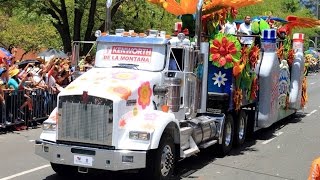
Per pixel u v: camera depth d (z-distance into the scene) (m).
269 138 13.64
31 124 13.85
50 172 8.82
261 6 36.66
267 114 13.23
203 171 9.31
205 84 10.14
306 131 15.09
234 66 10.71
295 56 17.06
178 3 10.70
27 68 14.21
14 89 13.01
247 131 13.18
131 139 7.43
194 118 9.73
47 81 14.47
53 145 7.59
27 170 8.89
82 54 22.81
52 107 14.65
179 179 8.58
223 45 10.64
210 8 10.57
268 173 9.34
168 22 27.41
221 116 10.58
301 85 17.28
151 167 7.59
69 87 7.77
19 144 11.30
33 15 23.97
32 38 32.34
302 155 11.23
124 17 28.25
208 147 10.68
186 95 9.27
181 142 8.45
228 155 11.05
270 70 13.16
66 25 26.97
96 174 8.77
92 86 7.68
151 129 7.44
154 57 8.68
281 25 16.66
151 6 26.95
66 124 7.52
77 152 7.46
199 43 9.67
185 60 9.20
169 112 8.39
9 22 32.12
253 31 14.10
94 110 7.38
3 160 9.62
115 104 7.33
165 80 8.65
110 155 7.28
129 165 7.29
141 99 7.94
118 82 7.90
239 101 11.27
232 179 8.73
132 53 8.84
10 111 12.92
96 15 28.03
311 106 22.89
